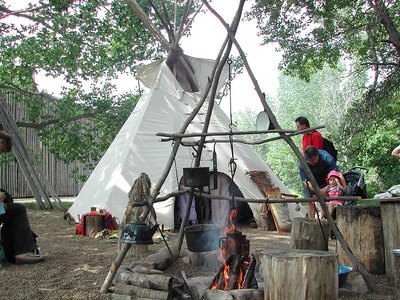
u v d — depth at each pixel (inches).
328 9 485.4
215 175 181.5
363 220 176.2
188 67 367.6
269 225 310.2
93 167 544.4
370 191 557.9
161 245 241.6
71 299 145.3
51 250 229.3
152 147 319.0
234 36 167.6
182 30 373.7
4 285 160.6
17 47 466.3
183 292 142.3
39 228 318.0
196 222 307.4
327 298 122.7
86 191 339.9
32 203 552.7
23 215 196.7
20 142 475.2
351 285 152.4
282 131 153.3
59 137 522.0
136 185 208.7
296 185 988.6
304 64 549.0
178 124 328.5
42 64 481.1
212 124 337.7
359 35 550.9
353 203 232.2
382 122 553.9
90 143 529.0
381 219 172.9
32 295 149.0
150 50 502.9
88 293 150.9
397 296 130.4
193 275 173.0
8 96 602.2
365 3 473.1
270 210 311.6
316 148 230.2
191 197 190.4
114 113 516.1
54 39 463.8
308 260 121.6
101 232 275.9
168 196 175.5
